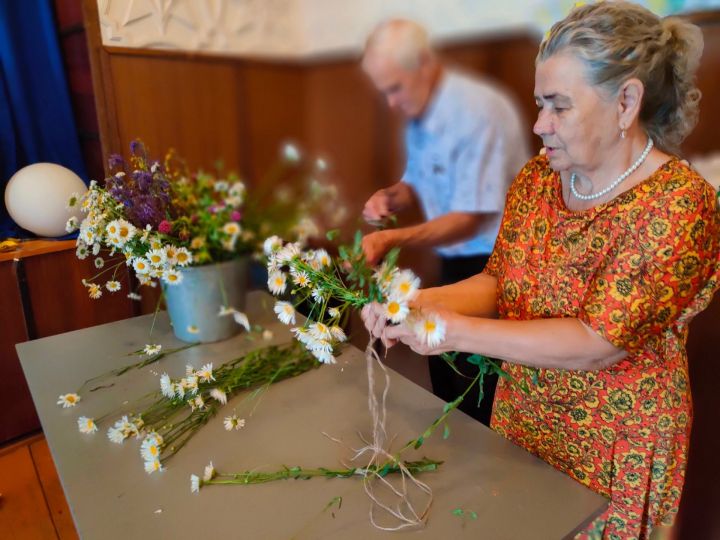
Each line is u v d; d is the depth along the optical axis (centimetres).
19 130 181
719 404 112
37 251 158
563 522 67
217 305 113
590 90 67
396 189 133
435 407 93
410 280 71
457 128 119
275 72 147
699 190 69
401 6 118
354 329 127
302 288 90
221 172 151
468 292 94
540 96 72
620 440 83
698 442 119
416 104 122
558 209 82
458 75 116
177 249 100
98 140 182
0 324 162
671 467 85
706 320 111
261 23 143
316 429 87
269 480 75
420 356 162
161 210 102
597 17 66
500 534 65
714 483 118
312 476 76
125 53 148
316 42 142
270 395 98
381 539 65
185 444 83
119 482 75
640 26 65
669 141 75
